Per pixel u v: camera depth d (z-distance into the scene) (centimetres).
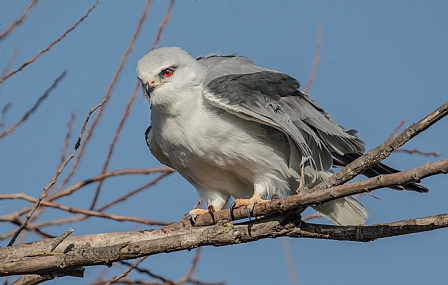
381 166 1017
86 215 1026
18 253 823
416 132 738
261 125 988
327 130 969
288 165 1013
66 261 803
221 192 1098
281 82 999
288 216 832
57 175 814
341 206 1048
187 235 830
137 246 808
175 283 1023
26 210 998
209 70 1050
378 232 817
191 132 986
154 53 1035
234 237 833
